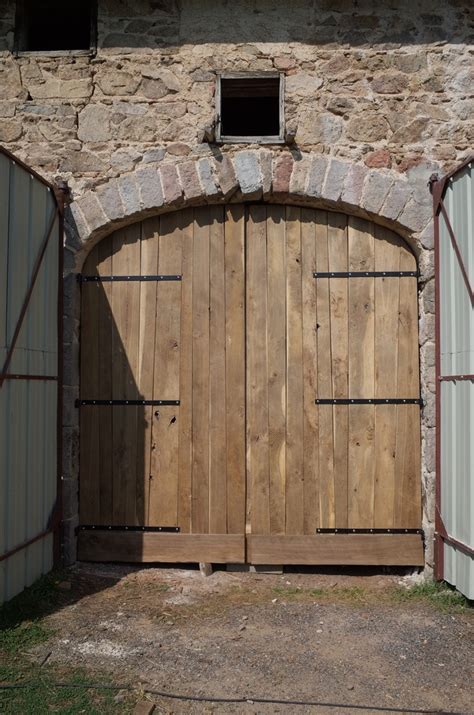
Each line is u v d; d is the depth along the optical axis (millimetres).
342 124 4496
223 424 4531
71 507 4453
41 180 4066
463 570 3809
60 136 4590
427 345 4340
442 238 4199
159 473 4539
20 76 4641
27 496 3869
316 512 4477
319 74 4539
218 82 4562
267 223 4594
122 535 4520
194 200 4508
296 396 4516
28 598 3717
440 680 2959
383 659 3156
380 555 4418
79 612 3693
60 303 4414
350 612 3766
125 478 4551
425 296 4371
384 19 4555
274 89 4727
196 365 4559
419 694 2832
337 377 4512
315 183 4441
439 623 3596
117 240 4637
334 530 4465
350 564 4430
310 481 4488
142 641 3320
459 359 3867
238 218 4598
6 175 3580
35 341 4008
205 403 4543
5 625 3406
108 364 4598
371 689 2869
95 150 4570
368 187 4418
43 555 4148
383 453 4473
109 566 4504
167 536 4496
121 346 4594
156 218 4629
